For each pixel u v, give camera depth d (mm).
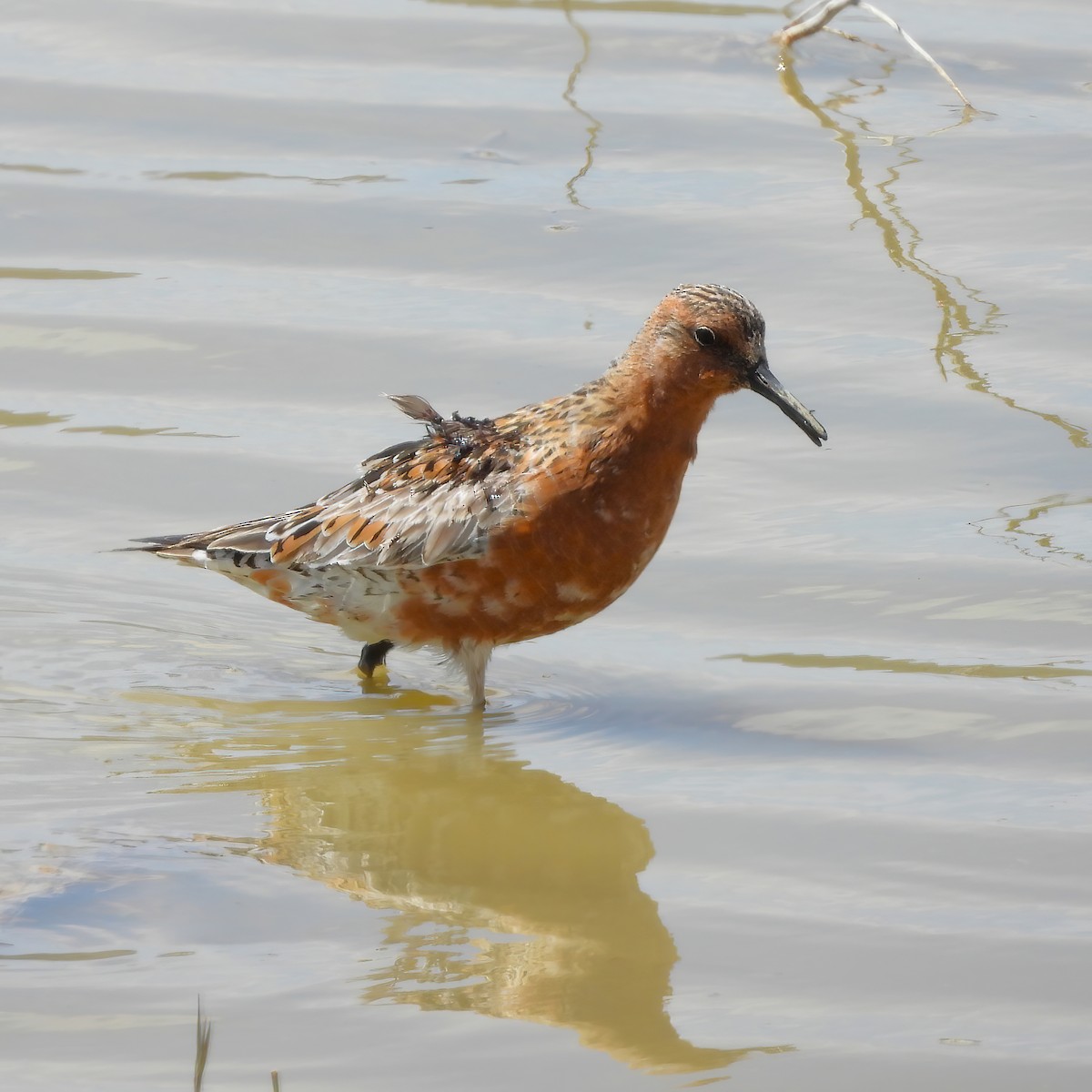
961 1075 8000
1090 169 18453
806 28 20562
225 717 12016
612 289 16859
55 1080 7801
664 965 8922
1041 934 9141
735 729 11789
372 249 17531
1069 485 14422
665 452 11922
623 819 10562
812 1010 8516
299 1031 8242
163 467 14773
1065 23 21547
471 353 15984
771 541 13969
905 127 19391
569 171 18672
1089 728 11531
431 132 19250
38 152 18750
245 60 20594
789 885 9703
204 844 10117
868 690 12172
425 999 8539
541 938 9156
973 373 15758
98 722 11820
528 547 11867
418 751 11562
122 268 17219
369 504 12289
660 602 13414
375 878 9797
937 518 14148
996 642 12625
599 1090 7875
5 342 16125
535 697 12477
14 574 13594
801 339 16281
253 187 18391
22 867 9703
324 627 13609
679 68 20609
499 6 21719
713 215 17906
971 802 10648
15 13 21391
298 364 15977
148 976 8648
